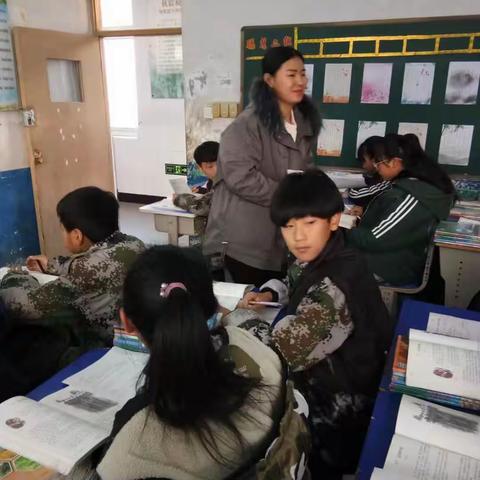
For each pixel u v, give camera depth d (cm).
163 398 70
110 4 518
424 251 225
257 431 74
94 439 90
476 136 302
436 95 304
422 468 82
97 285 143
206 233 233
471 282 238
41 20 384
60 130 407
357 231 223
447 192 216
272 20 330
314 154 342
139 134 566
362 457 87
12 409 98
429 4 292
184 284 77
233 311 137
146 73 539
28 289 145
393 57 307
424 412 95
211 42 351
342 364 112
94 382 115
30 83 372
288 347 105
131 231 481
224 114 360
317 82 329
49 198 407
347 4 309
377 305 113
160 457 71
